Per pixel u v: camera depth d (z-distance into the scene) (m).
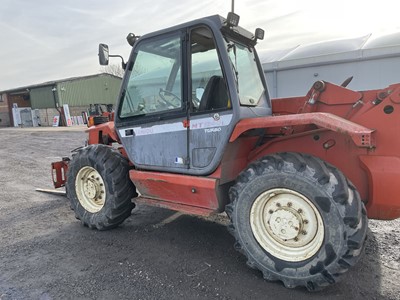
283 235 2.41
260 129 2.92
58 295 2.38
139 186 3.29
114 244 3.24
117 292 2.39
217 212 2.82
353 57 7.82
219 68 2.70
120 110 3.30
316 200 2.20
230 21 2.62
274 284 2.43
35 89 29.80
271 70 9.06
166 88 2.95
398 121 2.27
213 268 2.70
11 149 12.23
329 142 2.58
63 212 4.34
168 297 2.31
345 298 2.23
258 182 2.42
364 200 2.49
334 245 2.15
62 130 21.28
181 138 2.87
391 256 2.78
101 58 3.27
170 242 3.26
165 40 2.91
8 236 3.54
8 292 2.43
